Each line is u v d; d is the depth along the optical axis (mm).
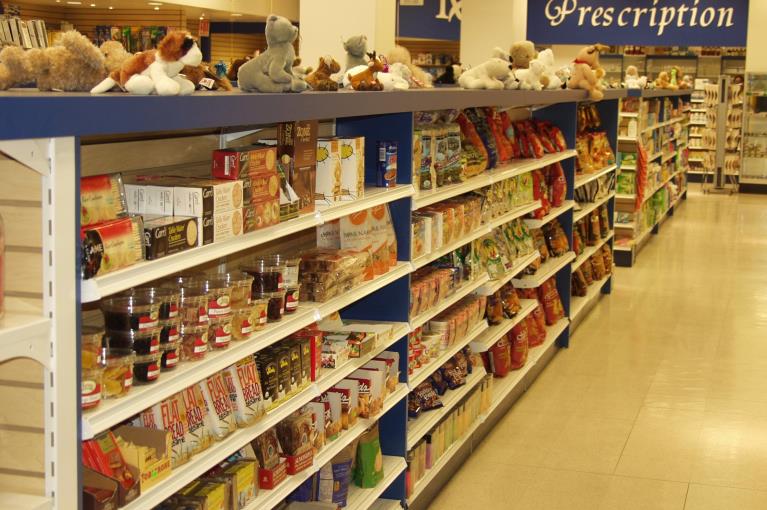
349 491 3984
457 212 4965
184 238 2453
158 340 2408
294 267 3273
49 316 1935
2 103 1700
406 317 4277
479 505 4719
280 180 3057
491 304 6109
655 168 13234
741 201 17844
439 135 4738
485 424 5711
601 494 4855
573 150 7875
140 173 2963
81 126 1915
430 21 10445
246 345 2842
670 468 5211
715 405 6316
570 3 14578
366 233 3910
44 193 1901
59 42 2309
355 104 3357
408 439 4371
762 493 4875
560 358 7488
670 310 9156
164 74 2359
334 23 5945
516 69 6703
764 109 18672
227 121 2494
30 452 1983
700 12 14164
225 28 10930
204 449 2701
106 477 2201
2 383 1984
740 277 10773
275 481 3141
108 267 2139
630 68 12164
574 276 8773
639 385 6762
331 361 3566
